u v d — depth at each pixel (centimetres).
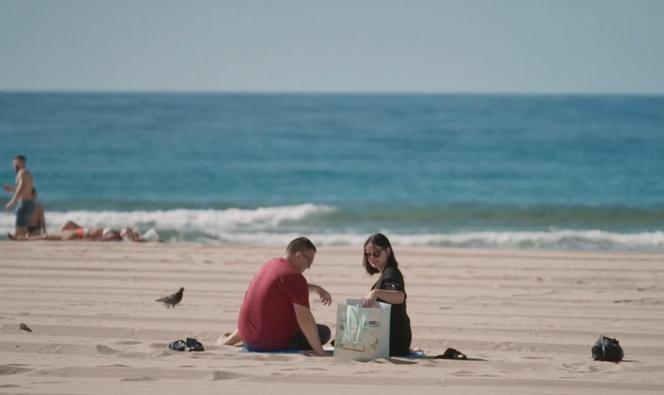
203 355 2848
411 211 10462
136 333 3312
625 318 3834
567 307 4119
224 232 8519
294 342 3023
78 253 5900
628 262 5850
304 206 10738
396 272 2995
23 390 2234
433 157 18325
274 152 19062
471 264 5662
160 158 17350
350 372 2567
